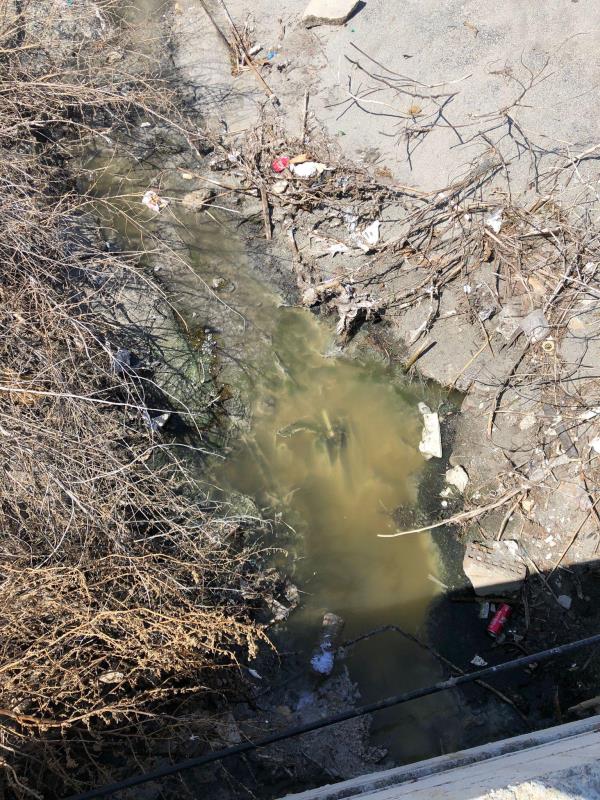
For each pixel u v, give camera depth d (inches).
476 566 129.2
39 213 135.7
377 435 141.7
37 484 119.6
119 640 111.0
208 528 128.3
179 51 172.9
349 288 147.8
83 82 159.3
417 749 118.7
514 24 166.4
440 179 153.2
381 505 136.6
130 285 146.9
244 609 124.6
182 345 145.3
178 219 157.1
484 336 143.3
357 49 167.5
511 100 159.0
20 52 161.6
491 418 138.4
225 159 159.6
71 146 162.9
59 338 131.9
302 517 136.0
